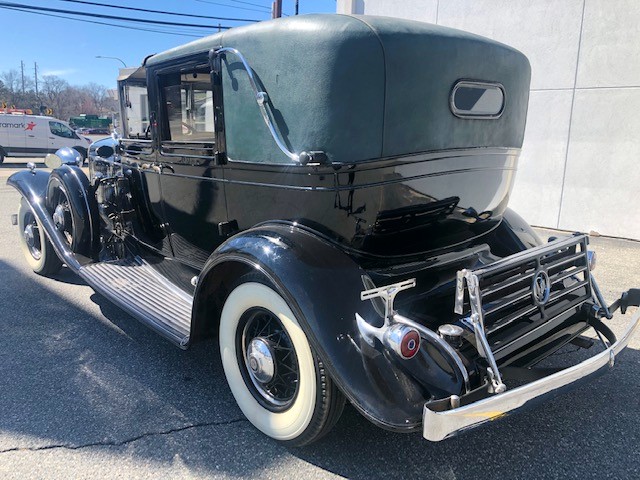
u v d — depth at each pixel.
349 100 2.27
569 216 7.53
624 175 6.98
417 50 2.35
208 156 2.95
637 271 5.52
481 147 2.76
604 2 6.77
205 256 3.38
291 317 2.30
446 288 2.76
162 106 3.31
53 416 2.77
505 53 2.79
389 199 2.45
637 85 6.70
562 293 2.76
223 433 2.64
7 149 21.36
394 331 2.08
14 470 2.34
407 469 2.39
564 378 2.24
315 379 2.25
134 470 2.36
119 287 3.64
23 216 5.27
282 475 2.34
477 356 2.28
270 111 2.47
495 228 3.41
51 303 4.47
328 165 2.33
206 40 2.79
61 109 78.62
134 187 3.94
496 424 2.76
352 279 2.30
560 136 7.42
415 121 2.42
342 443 2.56
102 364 3.37
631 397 3.04
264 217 2.72
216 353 3.55
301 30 2.30
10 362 3.38
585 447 2.56
